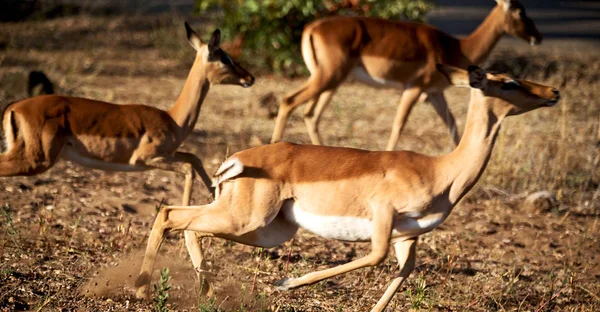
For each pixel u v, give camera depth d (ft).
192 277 31.99
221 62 38.73
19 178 44.68
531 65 86.74
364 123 63.72
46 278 30.73
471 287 33.63
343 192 27.32
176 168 37.91
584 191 49.03
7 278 30.22
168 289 28.30
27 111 35.19
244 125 60.59
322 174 27.45
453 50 52.01
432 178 27.55
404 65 50.37
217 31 38.34
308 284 27.27
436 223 27.89
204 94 38.93
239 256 35.29
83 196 42.60
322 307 30.35
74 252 33.91
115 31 97.55
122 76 75.10
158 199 43.47
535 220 44.29
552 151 55.72
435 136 60.44
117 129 36.52
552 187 49.03
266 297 30.55
